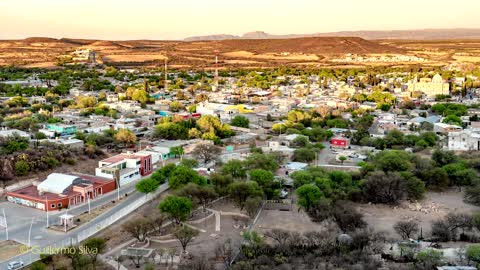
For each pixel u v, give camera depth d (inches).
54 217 7746.1
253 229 7426.2
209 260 6373.0
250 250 6604.3
